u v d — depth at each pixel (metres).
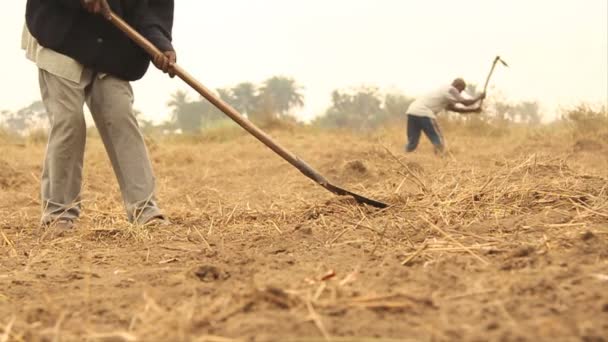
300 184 10.12
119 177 6.20
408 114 14.33
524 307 2.86
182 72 6.07
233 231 5.60
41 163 13.30
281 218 6.05
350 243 4.57
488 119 19.47
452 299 3.04
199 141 20.69
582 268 3.38
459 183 6.47
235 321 2.82
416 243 4.43
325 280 3.42
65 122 5.98
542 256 3.69
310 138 19.38
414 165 10.41
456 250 4.05
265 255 4.37
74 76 5.95
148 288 3.67
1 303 3.62
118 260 4.69
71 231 5.93
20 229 6.41
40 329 3.05
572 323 2.61
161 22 6.21
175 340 2.62
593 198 5.39
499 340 2.48
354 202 6.07
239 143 18.73
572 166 8.76
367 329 2.67
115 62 6.01
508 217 5.11
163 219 6.12
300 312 2.88
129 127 6.14
